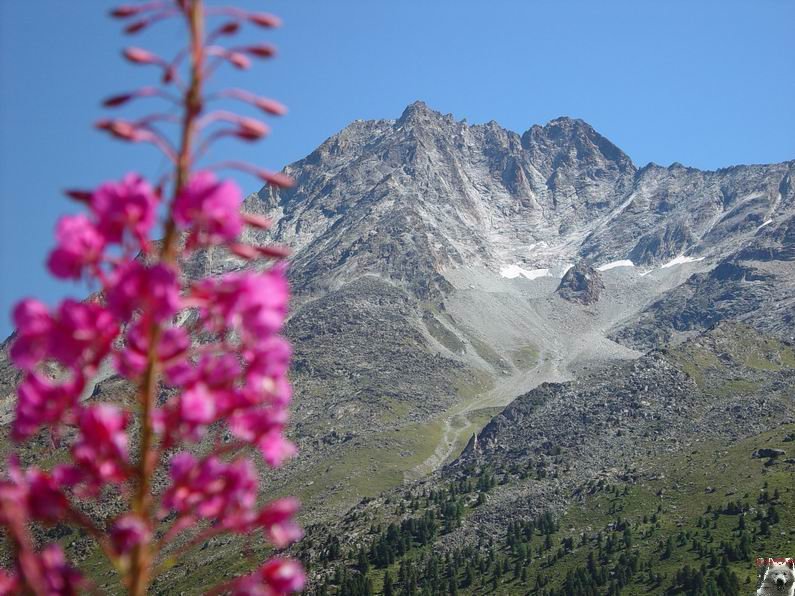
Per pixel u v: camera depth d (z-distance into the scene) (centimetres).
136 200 45
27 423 46
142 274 45
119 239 46
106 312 45
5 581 45
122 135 46
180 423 47
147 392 47
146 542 47
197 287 47
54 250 44
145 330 46
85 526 47
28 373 46
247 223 47
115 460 47
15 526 45
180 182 47
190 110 47
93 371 47
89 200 46
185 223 46
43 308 46
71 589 46
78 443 47
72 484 47
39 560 46
